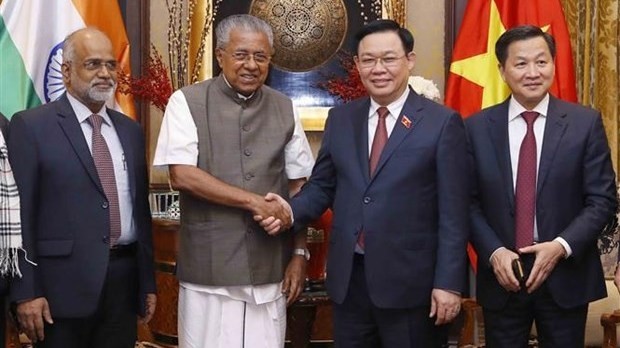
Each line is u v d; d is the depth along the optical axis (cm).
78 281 270
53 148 270
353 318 270
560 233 271
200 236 278
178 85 440
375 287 261
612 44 439
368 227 262
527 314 277
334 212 273
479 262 280
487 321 283
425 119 265
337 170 274
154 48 448
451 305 257
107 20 423
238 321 279
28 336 269
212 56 448
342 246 268
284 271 287
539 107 279
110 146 283
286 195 289
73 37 278
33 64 410
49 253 268
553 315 273
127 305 285
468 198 268
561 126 275
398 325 264
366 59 266
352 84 409
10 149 269
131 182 284
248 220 277
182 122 277
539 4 415
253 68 276
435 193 265
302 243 294
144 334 409
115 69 284
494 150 279
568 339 274
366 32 267
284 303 289
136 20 450
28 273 262
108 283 277
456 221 260
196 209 280
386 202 262
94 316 276
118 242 280
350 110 279
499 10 420
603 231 291
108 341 282
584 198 276
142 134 295
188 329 282
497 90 417
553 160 272
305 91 452
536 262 261
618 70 439
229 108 281
